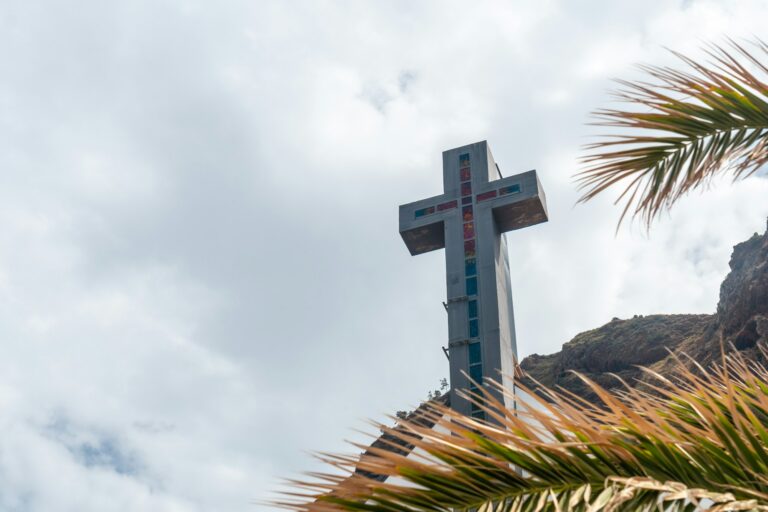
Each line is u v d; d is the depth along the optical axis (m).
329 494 2.21
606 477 2.26
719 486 2.19
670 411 2.78
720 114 4.13
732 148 4.09
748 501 1.89
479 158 71.69
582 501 2.21
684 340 105.69
